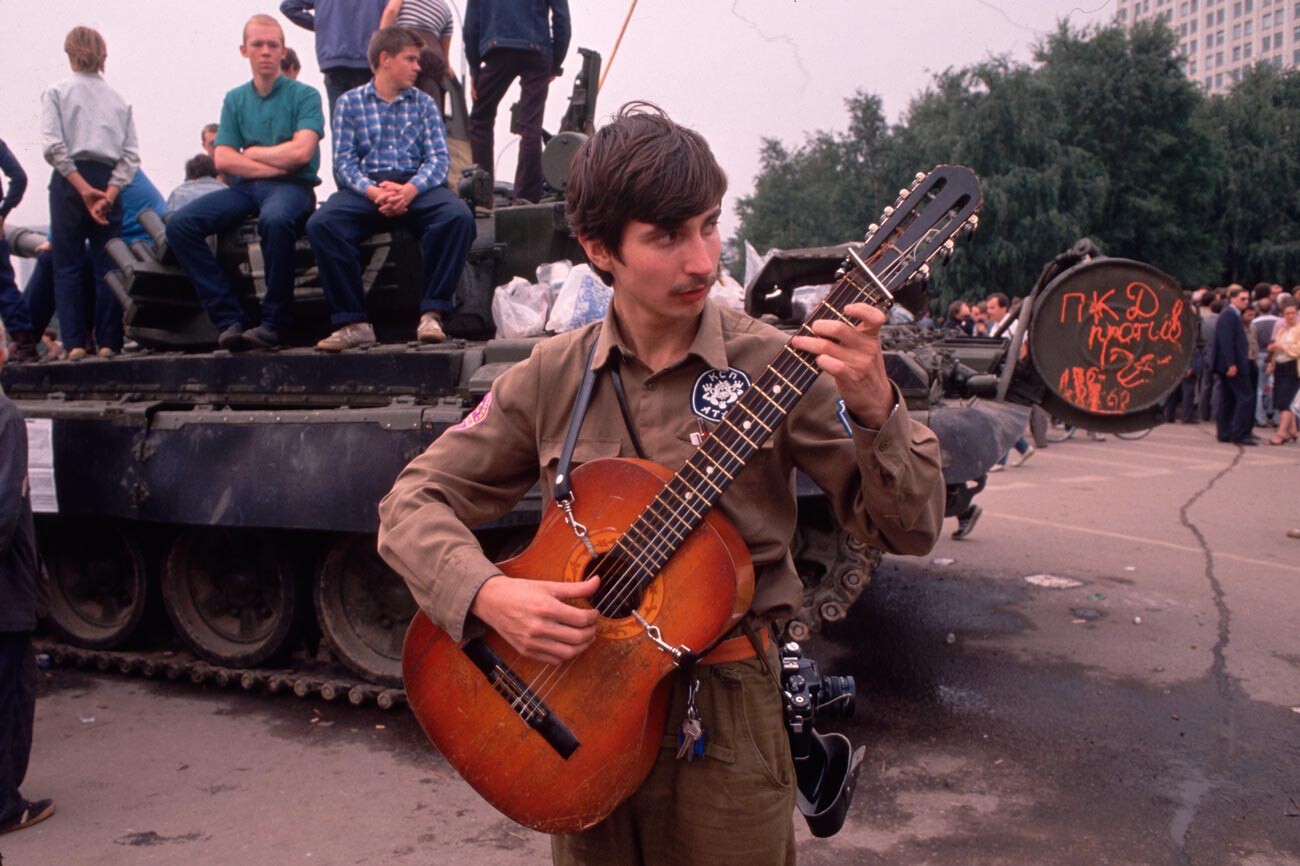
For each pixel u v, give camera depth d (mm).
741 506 1703
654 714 1658
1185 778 3676
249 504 4301
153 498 4566
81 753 4109
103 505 4719
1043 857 3156
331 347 4391
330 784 3797
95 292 6422
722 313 1778
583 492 1713
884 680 4738
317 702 4688
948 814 3449
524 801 1711
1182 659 4922
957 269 31938
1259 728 4102
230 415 4414
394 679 4383
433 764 3977
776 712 1752
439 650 1770
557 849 1863
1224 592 6051
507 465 1895
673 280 1596
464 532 1759
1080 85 34906
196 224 4816
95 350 6496
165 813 3564
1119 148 35531
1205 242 38000
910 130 36969
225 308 4867
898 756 3918
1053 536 7641
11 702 3426
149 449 4586
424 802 3646
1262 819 3365
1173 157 36250
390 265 4789
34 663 3520
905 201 1515
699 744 1675
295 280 4965
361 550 4492
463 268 4703
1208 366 15312
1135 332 4359
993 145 32438
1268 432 14281
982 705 4414
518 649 1628
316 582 4578
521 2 6023
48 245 6980
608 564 1690
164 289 5273
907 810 3484
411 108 4727
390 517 1816
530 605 1596
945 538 7641
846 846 3246
